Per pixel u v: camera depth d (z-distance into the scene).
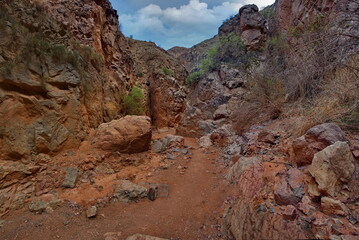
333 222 2.46
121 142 7.41
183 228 3.74
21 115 5.43
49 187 5.03
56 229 3.77
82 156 6.54
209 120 13.46
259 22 17.50
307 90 6.23
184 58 35.03
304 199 2.93
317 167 3.05
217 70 17.78
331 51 4.74
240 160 5.27
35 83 5.90
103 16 13.30
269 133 5.96
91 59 9.78
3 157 4.88
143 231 3.69
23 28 6.08
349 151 3.04
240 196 4.00
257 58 16.12
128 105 13.65
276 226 2.69
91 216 4.12
